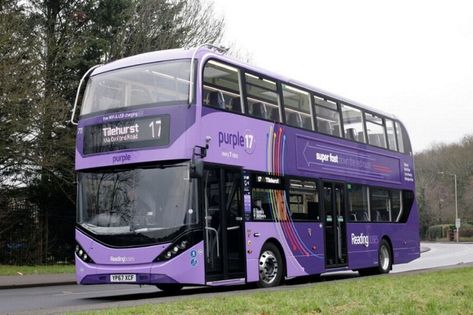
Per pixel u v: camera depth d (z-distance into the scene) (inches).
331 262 654.5
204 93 501.0
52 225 1136.8
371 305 346.0
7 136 977.5
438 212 4094.5
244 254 524.4
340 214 685.3
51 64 1055.0
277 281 569.6
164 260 458.9
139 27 1249.4
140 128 489.7
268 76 597.6
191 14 1346.0
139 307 353.7
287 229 589.6
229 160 520.1
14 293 619.2
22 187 1101.1
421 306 347.9
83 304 465.7
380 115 818.2
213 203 494.9
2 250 1075.3
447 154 4210.1
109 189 492.4
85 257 487.8
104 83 526.3
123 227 477.1
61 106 1016.2
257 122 567.5
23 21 1003.9
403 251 823.1
